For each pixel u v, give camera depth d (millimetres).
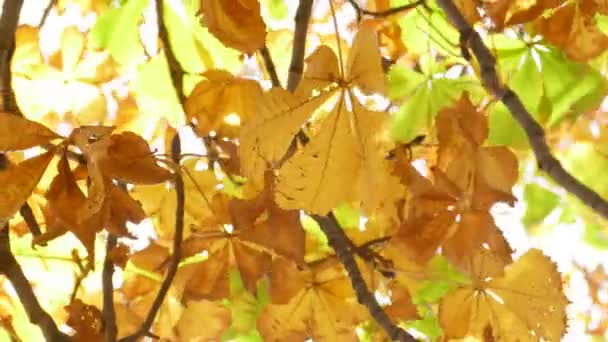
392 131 2049
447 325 1988
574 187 1823
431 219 1886
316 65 1795
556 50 2043
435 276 2045
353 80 1795
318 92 1798
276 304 2031
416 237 1886
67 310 1949
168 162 1903
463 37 1895
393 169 1881
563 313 1971
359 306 2066
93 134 1792
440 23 2061
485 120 1880
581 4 2002
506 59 2051
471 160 1876
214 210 2020
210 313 2086
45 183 1956
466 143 1876
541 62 2049
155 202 2072
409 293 2078
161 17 1993
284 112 1794
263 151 1797
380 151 1797
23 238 2020
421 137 2025
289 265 2031
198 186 2018
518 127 2029
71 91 2039
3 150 1792
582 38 2012
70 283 2049
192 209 2072
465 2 2008
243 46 1848
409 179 1881
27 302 1864
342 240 1988
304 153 1792
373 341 2168
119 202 1854
